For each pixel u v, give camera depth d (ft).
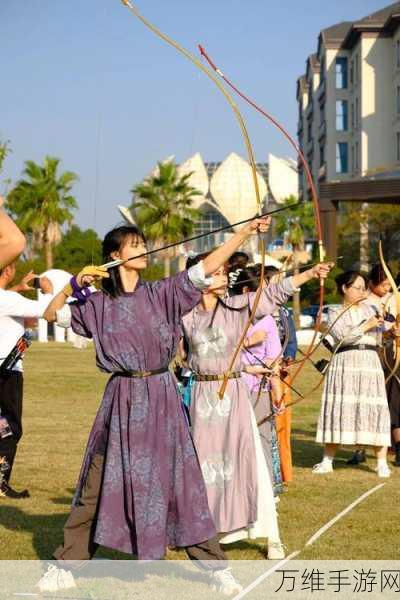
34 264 177.06
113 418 18.35
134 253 18.75
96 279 18.63
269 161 375.66
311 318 164.66
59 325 18.83
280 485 26.03
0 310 25.54
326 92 284.82
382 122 249.96
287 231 223.51
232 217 352.90
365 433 31.96
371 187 56.34
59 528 23.72
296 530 23.68
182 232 195.62
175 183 194.80
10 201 180.65
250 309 21.18
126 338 18.37
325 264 20.89
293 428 44.93
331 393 32.63
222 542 20.61
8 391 27.58
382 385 32.37
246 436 20.72
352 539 22.74
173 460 18.45
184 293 18.53
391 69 248.73
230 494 20.44
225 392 20.94
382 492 29.04
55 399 57.21
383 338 34.09
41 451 36.35
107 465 18.20
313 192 21.66
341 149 284.82
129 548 18.13
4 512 25.61
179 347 22.50
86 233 275.80
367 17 252.01
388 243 183.83
